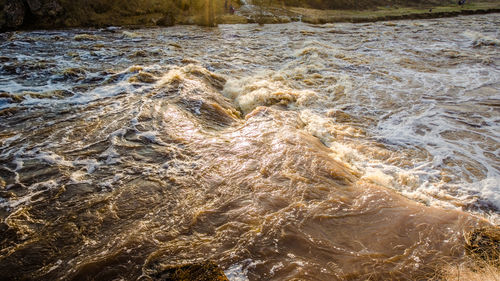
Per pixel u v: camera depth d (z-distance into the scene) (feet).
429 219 12.84
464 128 23.29
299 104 27.20
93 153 17.83
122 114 22.65
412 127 23.52
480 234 12.01
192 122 21.57
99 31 59.88
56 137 19.62
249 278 10.00
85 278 10.05
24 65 33.96
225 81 32.19
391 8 116.98
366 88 32.04
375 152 19.97
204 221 12.52
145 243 11.41
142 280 9.89
